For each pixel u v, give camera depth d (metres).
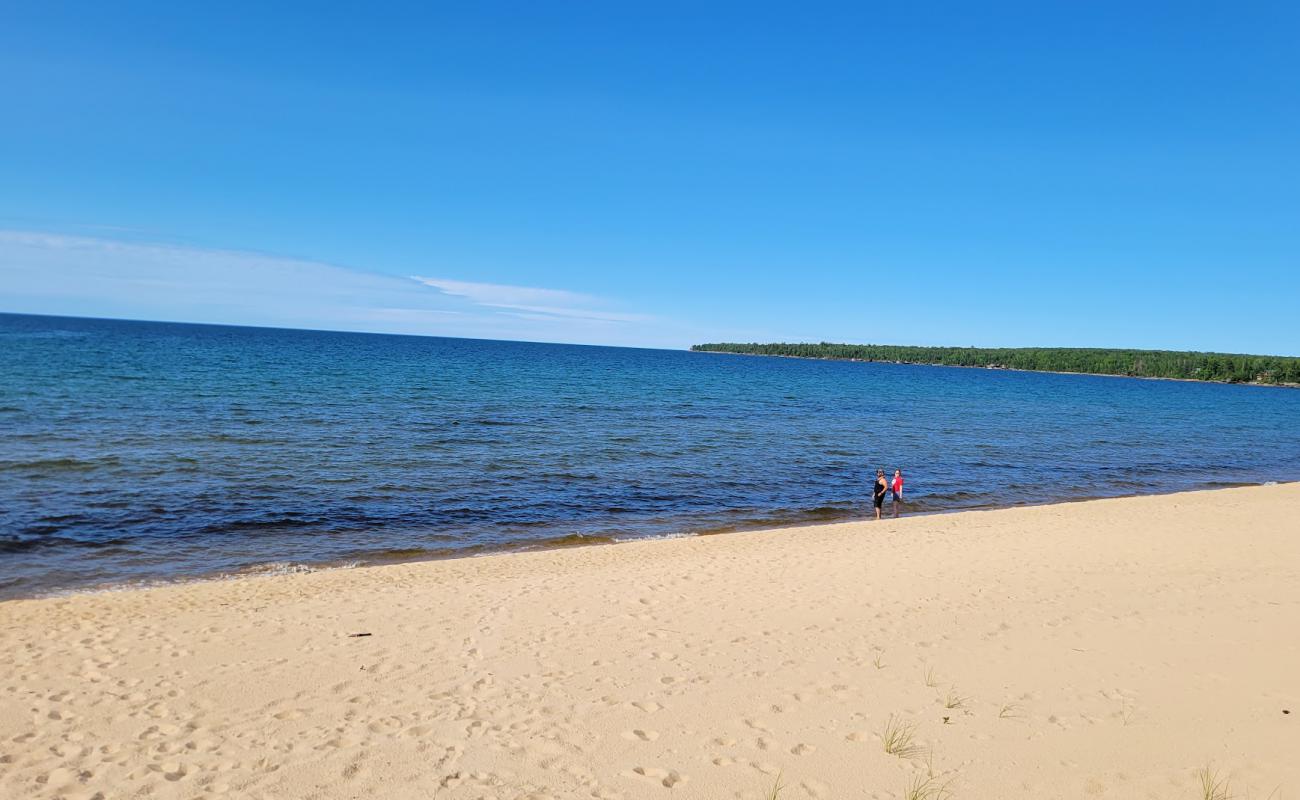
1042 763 6.37
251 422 32.97
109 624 10.27
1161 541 16.36
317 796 5.71
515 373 81.06
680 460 29.47
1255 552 15.19
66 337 100.94
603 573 13.48
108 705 7.42
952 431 44.97
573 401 51.34
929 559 14.55
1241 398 107.44
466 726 6.98
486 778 6.02
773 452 32.84
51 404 34.84
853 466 30.42
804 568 13.77
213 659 8.80
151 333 141.12
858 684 8.07
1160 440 46.28
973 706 7.50
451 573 13.81
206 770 6.09
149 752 6.41
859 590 12.13
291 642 9.45
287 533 17.28
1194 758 6.44
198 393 42.66
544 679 8.20
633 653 9.07
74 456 23.61
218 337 144.25
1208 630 9.91
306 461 25.09
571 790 5.85
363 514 19.20
